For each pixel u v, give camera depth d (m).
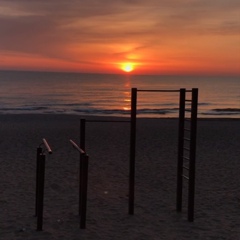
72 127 23.86
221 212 8.13
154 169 12.46
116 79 171.25
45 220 7.31
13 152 15.04
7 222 7.17
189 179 7.34
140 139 19.16
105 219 7.48
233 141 19.08
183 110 7.69
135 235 6.62
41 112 38.25
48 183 10.30
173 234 6.71
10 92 69.81
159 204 8.62
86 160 6.63
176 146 17.16
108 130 22.41
